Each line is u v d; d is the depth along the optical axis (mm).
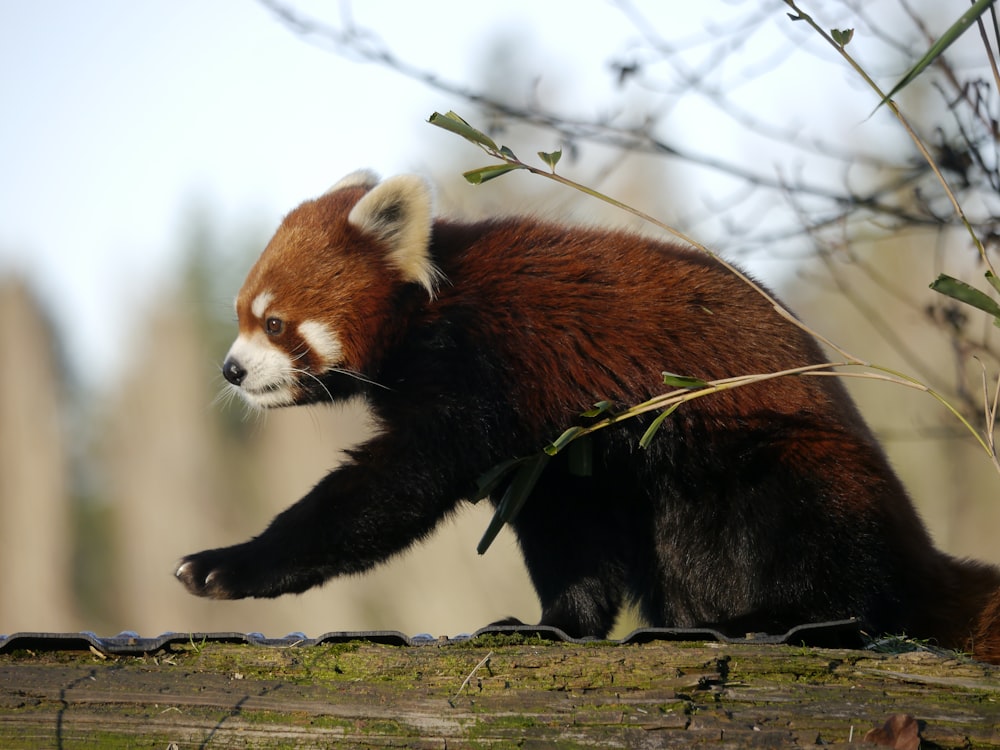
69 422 68438
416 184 10867
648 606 11539
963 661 7730
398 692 7535
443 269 10938
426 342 10797
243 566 10250
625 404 10375
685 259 11125
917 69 7770
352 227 11328
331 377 11320
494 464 10484
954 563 10547
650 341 10453
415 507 10445
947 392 13867
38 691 7523
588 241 11172
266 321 11414
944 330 13039
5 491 62469
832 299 41719
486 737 7289
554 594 11461
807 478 9961
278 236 11734
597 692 7492
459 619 35312
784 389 10336
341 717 7395
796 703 7336
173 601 57406
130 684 7609
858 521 9797
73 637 7941
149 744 7363
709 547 10594
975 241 8688
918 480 34562
